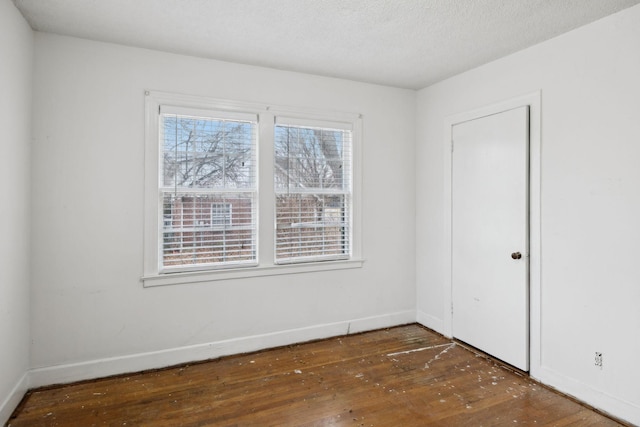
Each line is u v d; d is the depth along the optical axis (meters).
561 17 2.23
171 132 2.85
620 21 2.14
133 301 2.72
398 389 2.49
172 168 2.85
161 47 2.71
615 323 2.17
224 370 2.77
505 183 2.83
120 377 2.64
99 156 2.61
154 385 2.53
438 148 3.51
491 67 2.96
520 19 2.27
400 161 3.72
